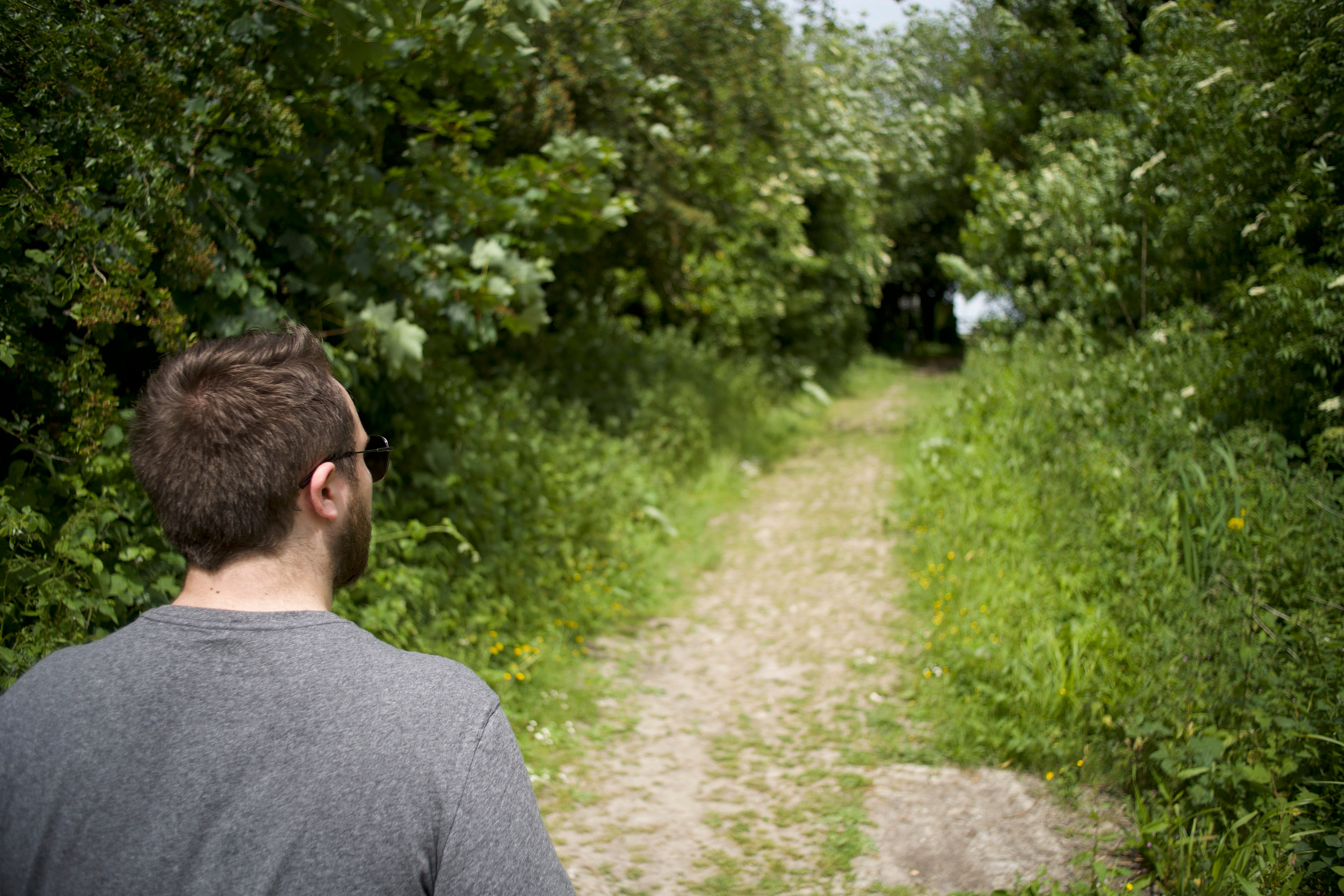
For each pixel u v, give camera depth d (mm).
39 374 2658
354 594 3869
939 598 5164
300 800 787
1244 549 4109
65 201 2566
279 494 932
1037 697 3756
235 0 3379
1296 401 4750
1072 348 7504
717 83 7863
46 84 2570
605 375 8383
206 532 910
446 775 819
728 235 11023
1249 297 5016
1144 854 2910
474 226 4512
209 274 3084
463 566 4652
